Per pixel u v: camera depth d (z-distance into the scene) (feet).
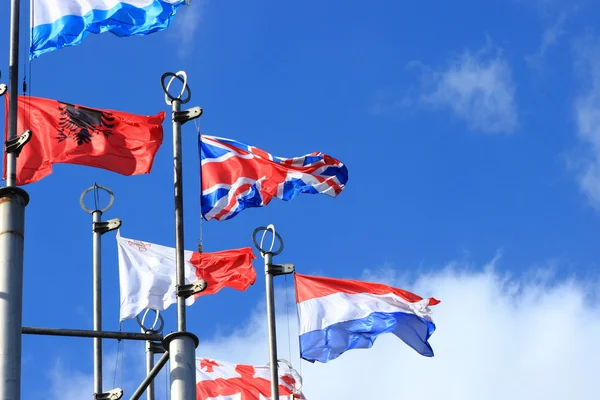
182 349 65.21
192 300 108.88
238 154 104.17
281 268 103.09
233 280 109.70
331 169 106.73
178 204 73.97
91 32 85.10
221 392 113.60
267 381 114.73
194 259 109.91
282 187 104.53
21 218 59.93
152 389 102.47
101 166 85.20
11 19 70.03
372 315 113.70
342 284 115.34
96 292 97.66
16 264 58.49
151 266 108.58
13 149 64.34
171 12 85.97
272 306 101.55
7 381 55.06
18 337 56.70
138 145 86.43
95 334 67.56
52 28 84.79
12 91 67.10
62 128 85.56
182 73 79.41
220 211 102.12
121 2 85.81
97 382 92.63
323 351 112.16
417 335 114.73
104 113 86.53
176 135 77.20
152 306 106.52
